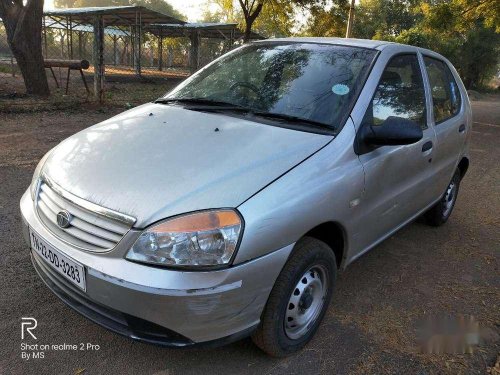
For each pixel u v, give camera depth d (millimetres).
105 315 2242
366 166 2791
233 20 35219
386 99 3148
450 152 4160
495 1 15211
